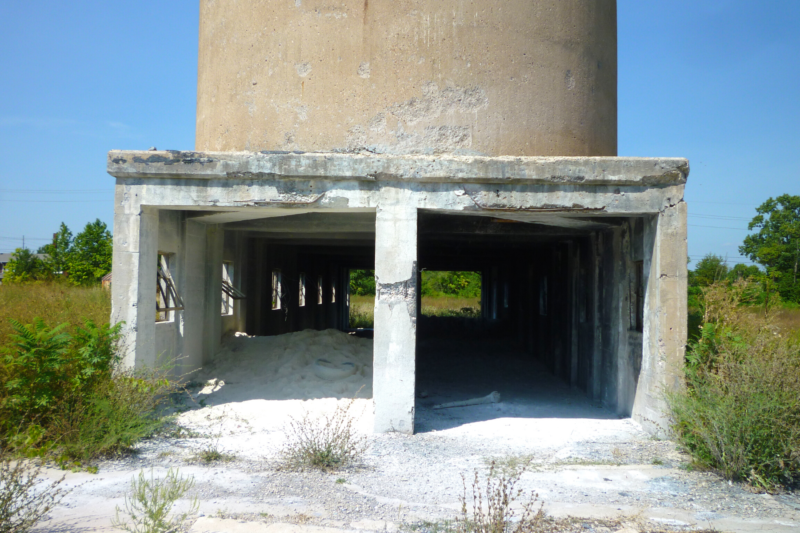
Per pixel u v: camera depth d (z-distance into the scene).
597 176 6.53
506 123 6.98
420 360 13.27
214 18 7.73
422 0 6.89
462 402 8.55
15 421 5.32
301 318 17.19
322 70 6.96
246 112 7.29
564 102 7.27
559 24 7.27
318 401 7.76
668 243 6.59
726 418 5.13
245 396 7.93
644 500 4.54
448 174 6.48
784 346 5.68
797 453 4.91
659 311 6.59
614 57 8.29
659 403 6.52
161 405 7.20
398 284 6.54
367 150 6.89
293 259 15.88
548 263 12.48
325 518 4.00
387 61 6.88
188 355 8.41
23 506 3.68
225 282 10.55
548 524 3.98
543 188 6.61
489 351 14.73
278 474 4.99
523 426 7.09
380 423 6.52
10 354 5.62
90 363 5.77
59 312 9.02
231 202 6.66
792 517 4.23
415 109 6.86
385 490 4.65
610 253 8.42
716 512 4.30
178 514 4.00
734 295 7.12
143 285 6.85
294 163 6.52
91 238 27.38
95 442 5.34
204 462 5.29
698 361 6.19
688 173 6.57
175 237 7.91
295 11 7.05
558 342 11.58
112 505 4.17
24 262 28.33
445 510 4.23
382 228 6.57
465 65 6.91
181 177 6.65
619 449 6.01
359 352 9.89
